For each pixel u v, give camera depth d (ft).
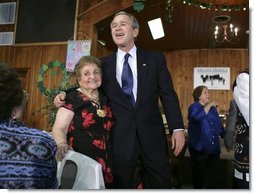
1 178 2.97
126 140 5.11
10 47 14.99
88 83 5.17
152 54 5.60
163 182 5.08
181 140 5.18
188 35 17.98
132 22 5.66
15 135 3.16
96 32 14.15
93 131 4.95
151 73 5.39
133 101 5.28
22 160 3.08
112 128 5.24
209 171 9.74
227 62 20.13
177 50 21.06
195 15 15.11
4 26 15.20
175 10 14.42
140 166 5.35
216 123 9.71
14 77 3.33
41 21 14.57
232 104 8.81
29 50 14.74
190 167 11.10
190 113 9.72
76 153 4.11
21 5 15.02
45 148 3.25
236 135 4.78
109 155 5.05
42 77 14.01
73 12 14.05
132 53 5.60
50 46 14.37
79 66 5.32
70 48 12.23
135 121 5.17
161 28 16.84
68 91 5.31
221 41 18.63
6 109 3.22
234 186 5.01
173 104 5.35
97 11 13.65
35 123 14.28
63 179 3.93
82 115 4.97
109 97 5.39
